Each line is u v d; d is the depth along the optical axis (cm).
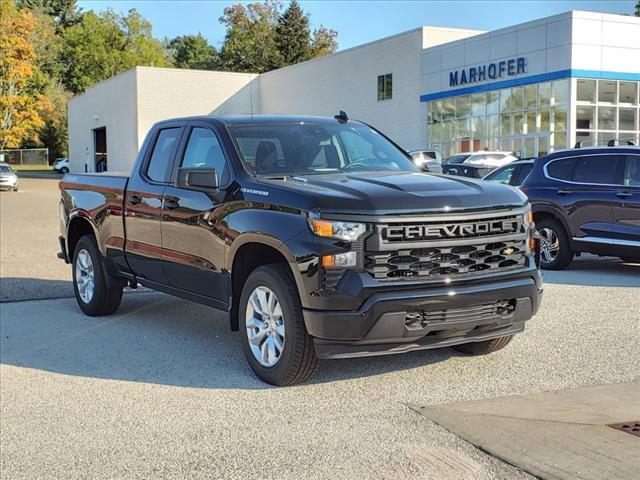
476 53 3366
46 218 2258
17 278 1078
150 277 710
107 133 5894
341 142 657
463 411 479
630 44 2944
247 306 562
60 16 10850
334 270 489
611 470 376
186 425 473
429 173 620
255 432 456
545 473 378
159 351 661
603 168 1067
